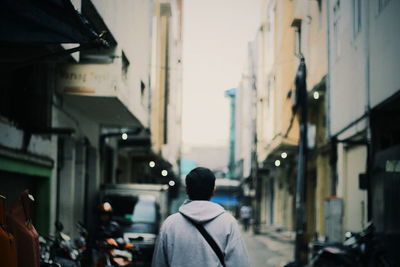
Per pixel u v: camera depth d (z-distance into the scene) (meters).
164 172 28.12
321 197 21.09
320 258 10.96
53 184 12.51
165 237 3.64
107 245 10.03
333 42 16.41
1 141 8.95
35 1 5.01
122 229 14.77
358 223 14.78
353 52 13.92
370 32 12.27
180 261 3.54
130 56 14.73
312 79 19.36
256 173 33.03
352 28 14.02
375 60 11.86
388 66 10.84
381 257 10.20
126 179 26.11
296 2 20.78
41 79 10.83
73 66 11.84
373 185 12.24
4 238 4.09
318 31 18.39
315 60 18.91
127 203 15.53
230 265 3.53
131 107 15.06
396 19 10.23
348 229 16.08
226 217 3.66
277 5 23.55
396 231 10.09
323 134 20.33
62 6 4.96
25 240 4.79
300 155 14.33
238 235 3.62
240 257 3.55
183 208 3.70
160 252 3.64
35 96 10.69
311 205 24.16
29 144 10.53
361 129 13.29
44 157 11.65
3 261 4.06
